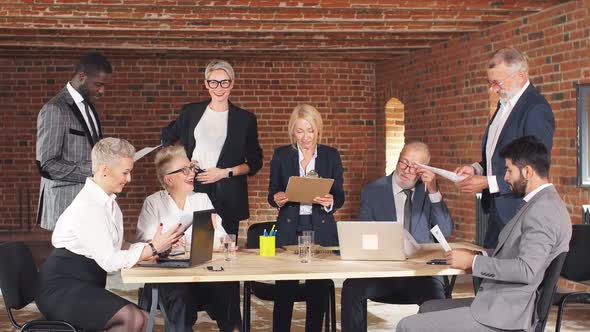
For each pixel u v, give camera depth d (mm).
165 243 4434
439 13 9180
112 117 13000
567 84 8289
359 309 5129
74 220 4438
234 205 6578
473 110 10305
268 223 5918
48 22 9305
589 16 7922
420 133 11914
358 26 9703
